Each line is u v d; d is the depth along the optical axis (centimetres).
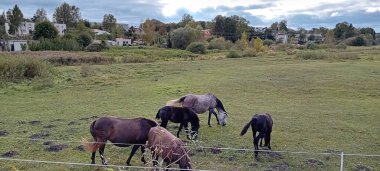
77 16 14200
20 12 11575
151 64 3878
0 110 1678
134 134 902
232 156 1058
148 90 2255
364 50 6725
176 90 2261
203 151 1091
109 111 1655
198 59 4988
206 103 1362
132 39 11344
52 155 1026
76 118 1504
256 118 1031
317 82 2667
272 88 2431
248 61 4553
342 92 2311
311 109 1806
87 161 984
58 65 3669
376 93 2283
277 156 1070
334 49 7281
